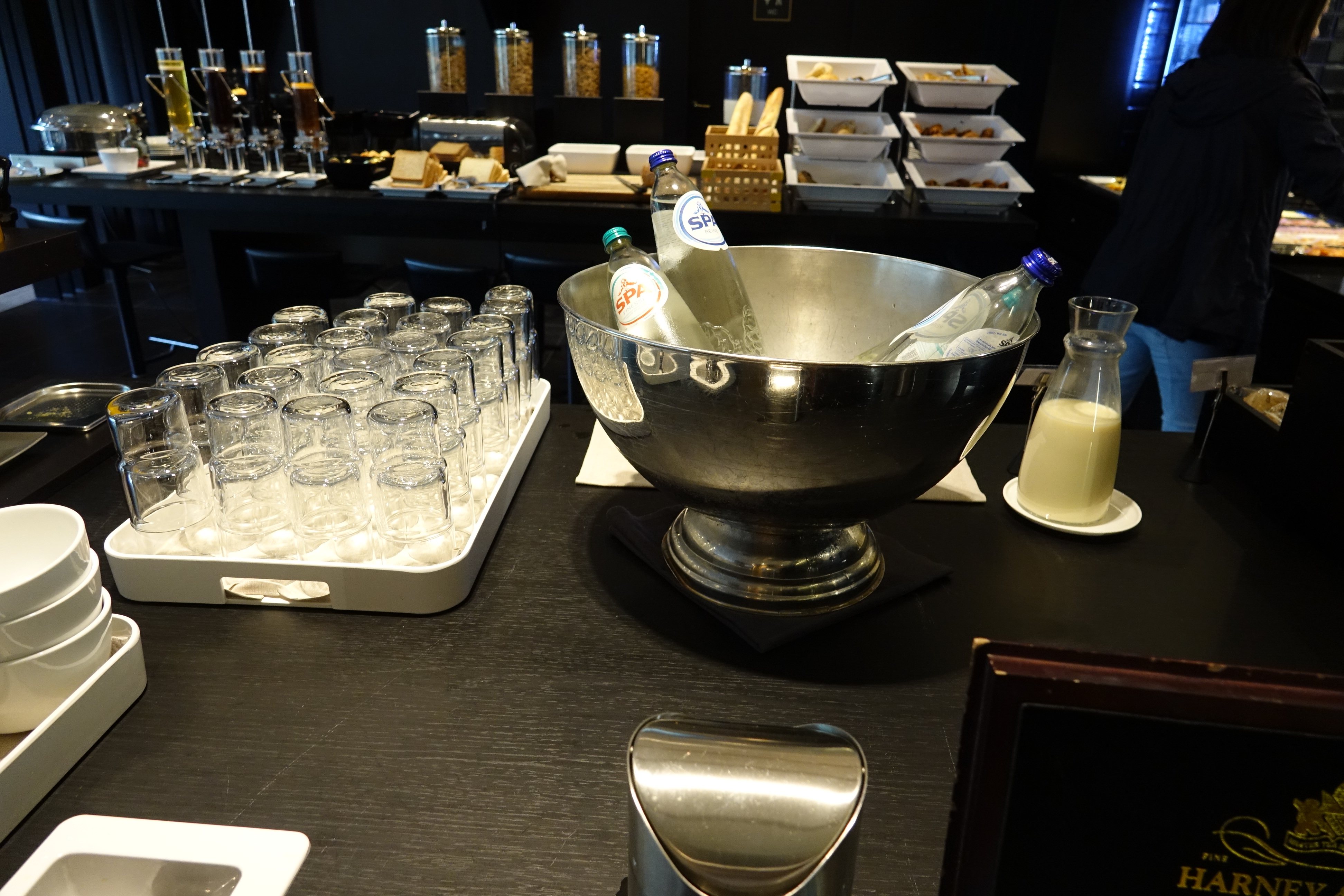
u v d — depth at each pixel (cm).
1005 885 40
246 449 86
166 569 81
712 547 85
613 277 86
